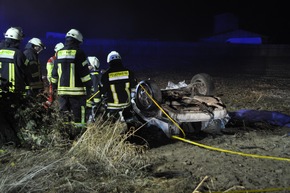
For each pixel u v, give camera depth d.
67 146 5.86
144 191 4.56
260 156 5.79
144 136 7.09
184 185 4.71
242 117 8.35
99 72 8.51
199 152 6.13
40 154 5.46
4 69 6.49
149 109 7.19
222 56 32.72
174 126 6.90
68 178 4.77
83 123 6.34
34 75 7.66
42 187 4.54
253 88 13.46
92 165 5.19
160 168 5.37
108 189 4.55
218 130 7.44
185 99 7.68
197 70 20.53
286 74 18.64
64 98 6.55
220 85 14.27
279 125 7.95
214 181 4.88
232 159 5.73
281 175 5.09
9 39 6.55
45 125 6.06
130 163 5.37
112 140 5.70
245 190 4.56
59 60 6.49
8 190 4.38
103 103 7.34
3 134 5.81
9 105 5.91
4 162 5.27
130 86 7.07
